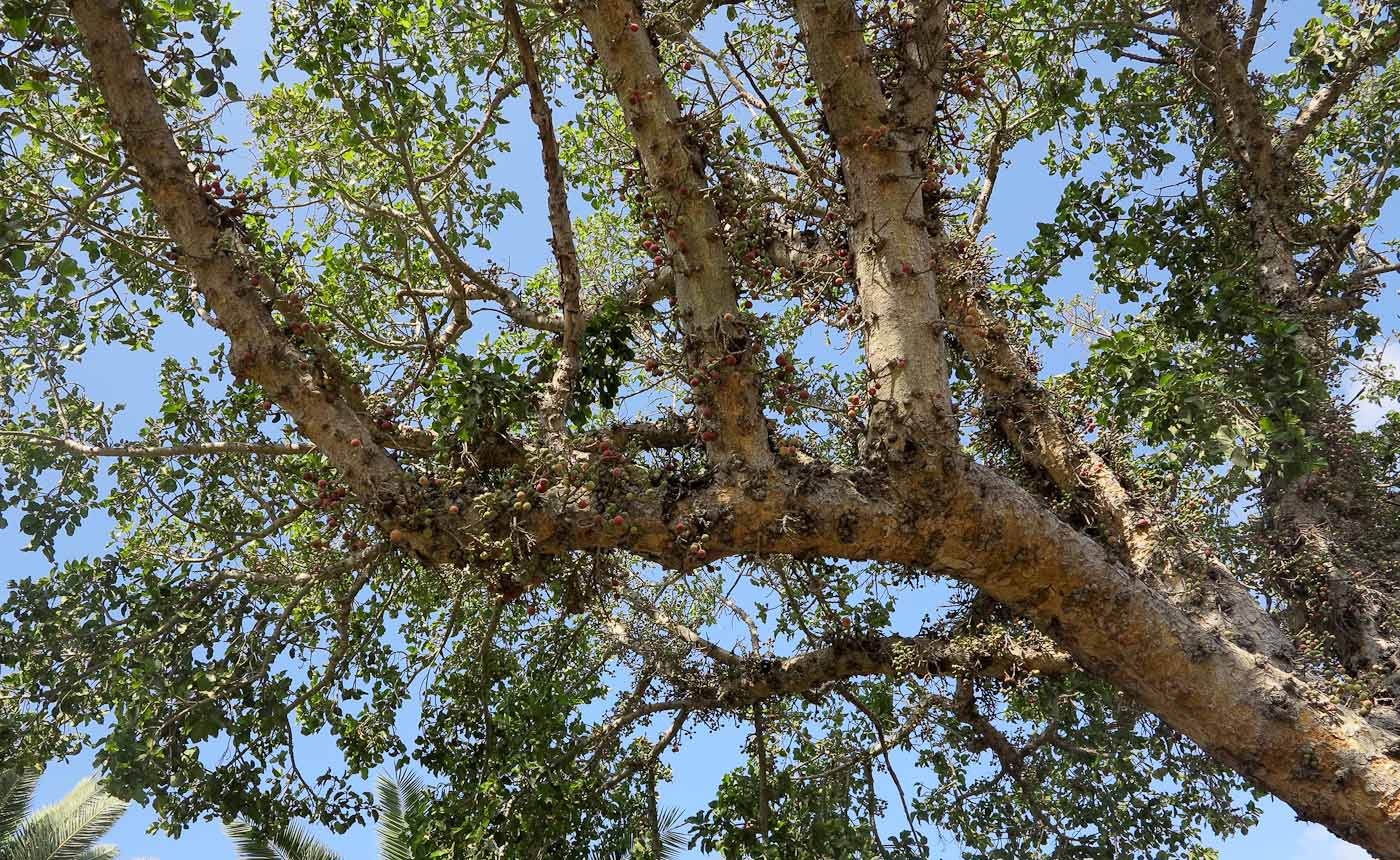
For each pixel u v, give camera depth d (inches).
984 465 218.4
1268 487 284.8
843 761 345.7
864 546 208.8
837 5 213.9
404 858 422.6
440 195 305.1
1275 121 347.9
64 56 245.4
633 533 203.3
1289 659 219.6
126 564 264.2
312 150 304.7
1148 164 335.3
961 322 252.7
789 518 203.9
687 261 217.2
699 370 211.0
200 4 229.3
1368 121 346.0
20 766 246.1
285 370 204.4
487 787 298.5
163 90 227.1
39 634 245.3
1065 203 316.8
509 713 318.0
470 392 209.9
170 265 242.4
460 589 276.4
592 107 364.5
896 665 286.0
